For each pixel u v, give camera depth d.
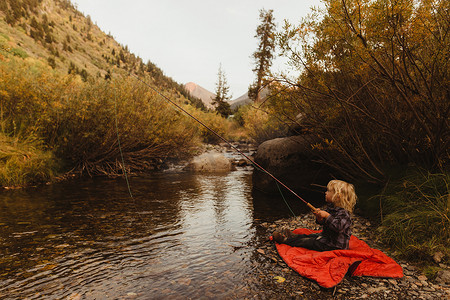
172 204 5.52
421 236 3.23
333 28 3.77
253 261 3.12
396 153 4.49
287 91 4.59
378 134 4.36
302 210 5.24
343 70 3.96
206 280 2.69
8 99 6.96
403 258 3.07
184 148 11.95
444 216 3.13
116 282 2.63
